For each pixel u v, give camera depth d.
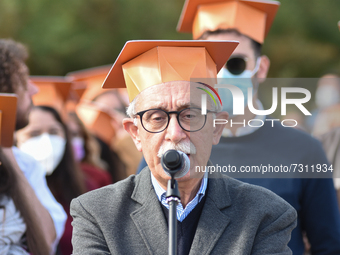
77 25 42.91
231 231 7.86
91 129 21.16
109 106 22.00
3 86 11.77
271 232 7.89
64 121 16.03
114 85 9.03
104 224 7.92
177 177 7.00
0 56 11.88
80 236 7.98
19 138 15.57
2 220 10.77
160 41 7.88
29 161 12.64
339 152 10.83
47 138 15.38
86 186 16.14
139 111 7.86
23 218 11.08
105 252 7.79
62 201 15.13
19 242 11.12
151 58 7.98
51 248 11.71
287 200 10.14
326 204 10.41
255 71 11.66
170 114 7.59
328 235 10.41
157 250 7.76
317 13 47.16
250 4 12.09
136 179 8.61
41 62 41.00
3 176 11.12
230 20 11.86
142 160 11.72
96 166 19.19
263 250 7.74
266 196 8.18
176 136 7.46
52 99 16.14
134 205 8.23
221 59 8.45
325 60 46.44
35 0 41.38
